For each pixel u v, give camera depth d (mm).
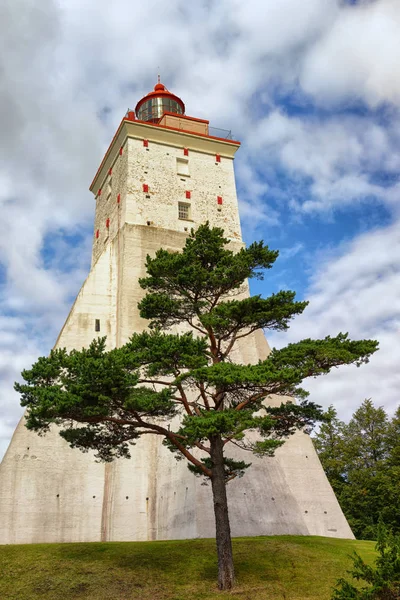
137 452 28531
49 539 25688
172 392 17469
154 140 38938
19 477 26547
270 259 19250
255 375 15922
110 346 32312
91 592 16719
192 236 20562
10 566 18531
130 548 20734
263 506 26312
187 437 17375
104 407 16172
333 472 41188
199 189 38688
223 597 16281
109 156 41688
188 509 24953
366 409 42938
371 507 37031
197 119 42688
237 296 33969
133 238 34500
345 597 12070
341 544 22688
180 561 19109
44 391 16078
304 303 18328
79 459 27938
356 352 17531
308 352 17328
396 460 36969
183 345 16969
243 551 20484
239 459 27672
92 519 26750
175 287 19625
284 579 17703
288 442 31297
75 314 32906
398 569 12016
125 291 32500
